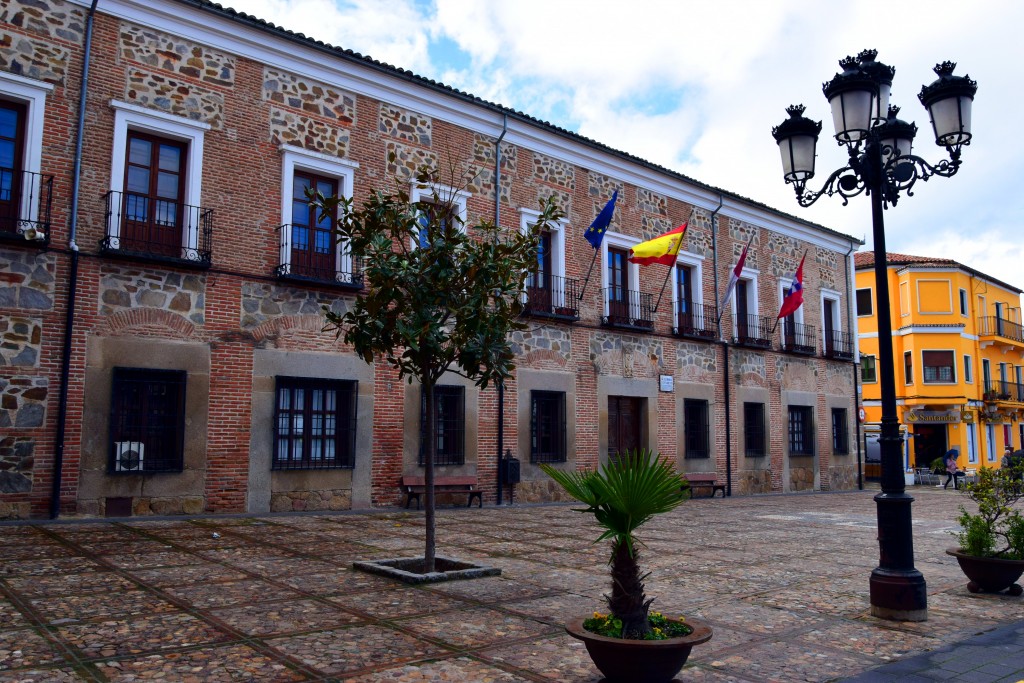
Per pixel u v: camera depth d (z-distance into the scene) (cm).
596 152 1881
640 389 1939
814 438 2452
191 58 1303
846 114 720
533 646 546
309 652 516
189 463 1239
